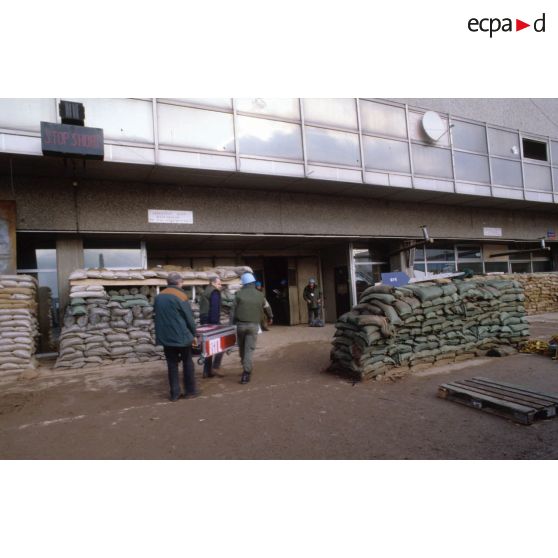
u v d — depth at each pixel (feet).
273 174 30.48
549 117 51.98
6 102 23.17
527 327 24.27
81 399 16.80
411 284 22.50
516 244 57.21
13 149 23.07
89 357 22.84
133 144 25.98
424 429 12.65
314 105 32.91
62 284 28.19
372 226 40.57
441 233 45.34
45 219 26.86
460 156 41.45
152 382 19.48
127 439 12.47
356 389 17.22
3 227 25.04
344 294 45.06
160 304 16.28
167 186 30.81
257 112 30.37
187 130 27.76
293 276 47.85
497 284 23.99
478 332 22.53
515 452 10.91
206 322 22.99
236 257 44.29
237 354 26.40
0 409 15.58
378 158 36.04
